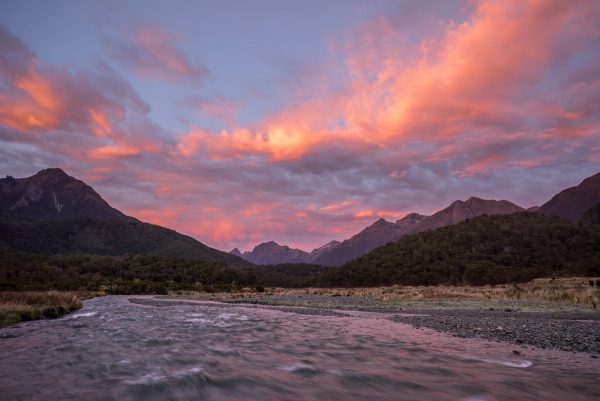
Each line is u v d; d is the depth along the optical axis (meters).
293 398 8.39
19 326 21.23
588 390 8.76
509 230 140.38
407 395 8.57
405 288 88.12
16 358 12.30
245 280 146.50
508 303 37.56
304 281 149.38
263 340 15.99
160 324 22.25
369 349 13.74
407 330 18.89
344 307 37.62
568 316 25.02
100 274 128.88
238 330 19.41
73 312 31.00
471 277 111.50
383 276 127.50
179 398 8.34
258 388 9.06
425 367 10.94
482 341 15.30
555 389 8.83
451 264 122.81
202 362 11.70
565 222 146.25
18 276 101.19
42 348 14.07
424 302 42.34
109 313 30.20
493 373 10.22
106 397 8.34
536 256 121.19
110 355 12.77
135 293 82.06
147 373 10.35
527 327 19.20
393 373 10.32
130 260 150.50
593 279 76.88
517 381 9.47
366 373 10.32
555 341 14.97
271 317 26.80
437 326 20.31
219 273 143.50
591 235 128.12
